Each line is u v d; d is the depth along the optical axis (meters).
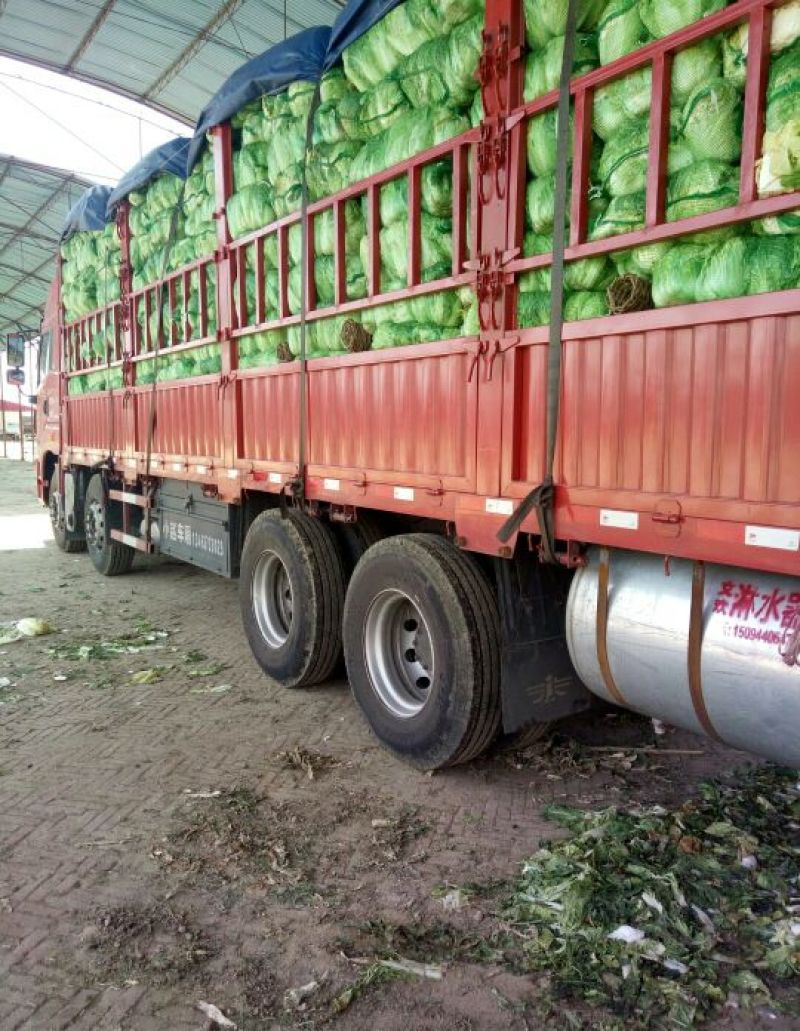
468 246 3.36
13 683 5.25
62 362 9.80
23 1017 2.35
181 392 6.38
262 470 5.16
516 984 2.45
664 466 2.60
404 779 3.81
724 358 2.39
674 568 2.78
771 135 2.20
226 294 5.43
